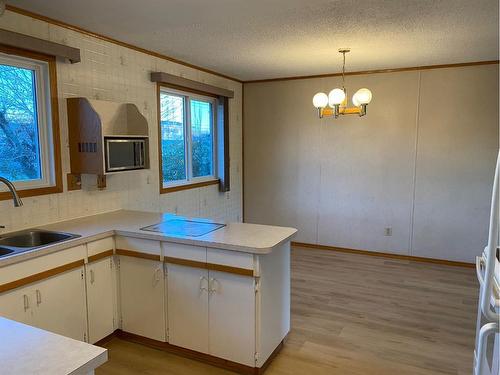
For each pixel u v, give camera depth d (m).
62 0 2.45
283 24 2.97
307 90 5.25
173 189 4.31
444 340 2.89
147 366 2.55
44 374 1.01
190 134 4.68
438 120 4.58
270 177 5.66
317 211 5.39
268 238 2.47
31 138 2.84
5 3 2.48
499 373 1.37
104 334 2.77
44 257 2.28
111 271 2.79
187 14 2.70
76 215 3.12
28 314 2.22
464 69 4.39
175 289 2.61
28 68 2.77
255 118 5.66
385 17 2.82
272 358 2.62
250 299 2.37
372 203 5.04
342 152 5.14
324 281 4.12
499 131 4.18
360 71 4.88
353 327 3.09
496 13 2.73
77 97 3.03
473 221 4.54
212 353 2.54
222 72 4.95
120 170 3.07
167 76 3.92
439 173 4.64
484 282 1.25
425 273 4.39
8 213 2.63
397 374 2.47
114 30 3.11
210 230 2.70
